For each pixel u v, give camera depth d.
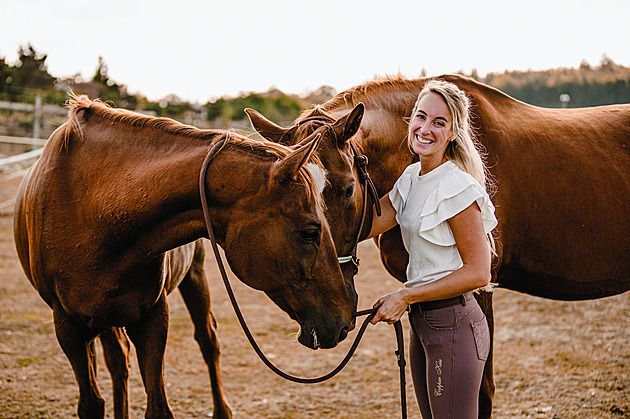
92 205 2.25
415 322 2.25
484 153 2.90
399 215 2.38
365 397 3.86
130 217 2.18
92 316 2.34
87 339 2.49
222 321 5.77
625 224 3.03
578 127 3.19
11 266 7.79
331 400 3.81
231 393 3.92
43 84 25.45
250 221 2.01
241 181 2.02
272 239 1.99
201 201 2.05
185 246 3.05
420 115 2.21
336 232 2.37
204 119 24.38
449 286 2.04
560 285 3.11
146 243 2.23
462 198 2.07
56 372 4.21
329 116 2.65
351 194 2.40
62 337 2.43
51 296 2.43
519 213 2.94
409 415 3.56
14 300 6.22
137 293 2.36
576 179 2.99
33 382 4.01
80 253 2.28
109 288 2.30
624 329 5.33
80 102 2.52
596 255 3.03
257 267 2.02
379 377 4.22
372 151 2.84
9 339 4.95
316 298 2.04
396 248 2.89
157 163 2.18
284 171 1.94
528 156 2.98
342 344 5.05
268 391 3.96
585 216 2.98
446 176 2.14
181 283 3.44
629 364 4.34
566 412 3.52
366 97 2.95
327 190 2.34
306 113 2.73
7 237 9.45
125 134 2.32
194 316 3.46
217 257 2.03
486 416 2.85
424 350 2.33
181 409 3.65
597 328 5.37
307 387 4.04
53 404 3.65
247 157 2.06
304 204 1.98
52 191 2.34
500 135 2.96
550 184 2.96
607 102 12.87
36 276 2.46
